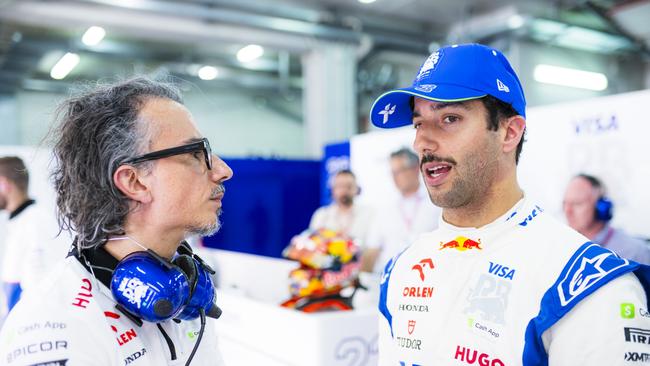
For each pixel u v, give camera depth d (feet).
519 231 2.81
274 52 26.13
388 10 20.57
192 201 2.70
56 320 2.28
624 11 18.16
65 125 2.64
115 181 2.56
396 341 3.12
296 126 36.86
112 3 15.87
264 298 6.77
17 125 27.07
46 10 15.23
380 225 10.96
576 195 7.36
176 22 17.31
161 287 2.44
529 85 22.07
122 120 2.57
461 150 2.77
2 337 2.33
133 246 2.64
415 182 10.28
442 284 2.95
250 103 35.22
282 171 16.81
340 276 5.19
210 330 3.23
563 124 7.62
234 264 7.79
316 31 19.17
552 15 20.72
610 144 7.06
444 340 2.83
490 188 2.86
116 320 2.49
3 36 20.11
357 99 23.03
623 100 6.91
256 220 16.37
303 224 17.10
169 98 2.79
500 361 2.60
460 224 3.05
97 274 2.56
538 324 2.51
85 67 27.66
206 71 28.55
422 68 2.97
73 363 2.22
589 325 2.37
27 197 9.75
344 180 11.84
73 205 2.60
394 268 3.35
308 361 4.59
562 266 2.57
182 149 2.64
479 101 2.77
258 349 5.24
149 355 2.57
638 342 2.31
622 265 2.43
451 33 22.35
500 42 21.36
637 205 6.75
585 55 24.52
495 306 2.69
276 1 19.35
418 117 2.94
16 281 9.27
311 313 4.76
